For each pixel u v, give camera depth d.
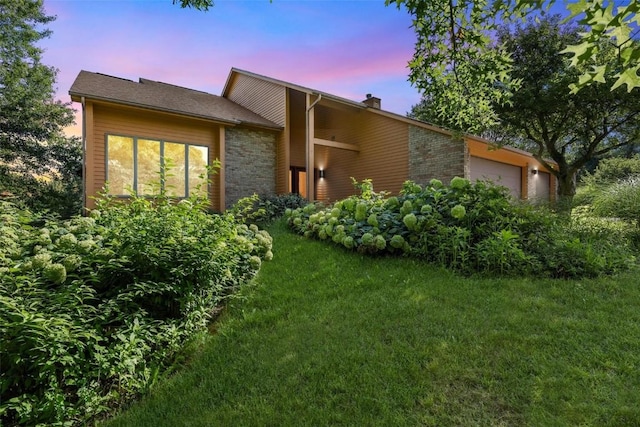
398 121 10.89
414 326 2.64
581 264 3.71
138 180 8.58
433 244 4.39
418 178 10.28
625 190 6.04
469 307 2.92
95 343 2.01
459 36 2.86
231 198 10.30
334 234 5.56
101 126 8.09
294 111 13.12
